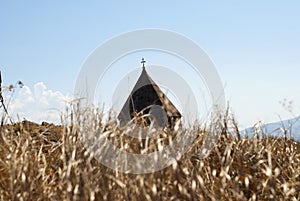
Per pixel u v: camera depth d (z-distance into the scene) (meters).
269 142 6.12
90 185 4.22
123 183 4.40
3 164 4.98
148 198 4.12
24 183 4.41
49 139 6.22
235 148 5.41
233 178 5.12
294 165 5.48
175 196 4.36
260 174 5.13
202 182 4.45
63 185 4.43
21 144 5.34
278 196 4.89
